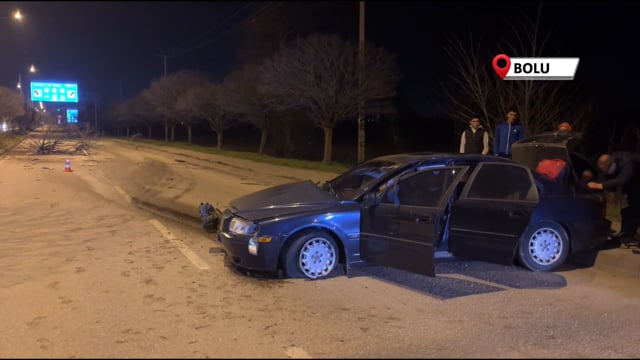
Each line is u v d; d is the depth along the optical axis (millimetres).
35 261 7348
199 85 46094
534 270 6961
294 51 24250
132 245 8359
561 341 4742
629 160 7328
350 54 23188
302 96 24094
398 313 5395
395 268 6551
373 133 44312
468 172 6734
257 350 4484
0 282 6355
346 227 6484
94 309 5449
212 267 7055
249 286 6238
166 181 18297
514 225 6441
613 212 10172
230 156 32438
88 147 42875
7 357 4320
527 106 13719
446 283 6434
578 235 7027
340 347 4559
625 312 5500
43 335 4777
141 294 5934
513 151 8250
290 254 6461
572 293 6105
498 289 6223
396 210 6160
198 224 10078
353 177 7594
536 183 6848
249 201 7055
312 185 7215
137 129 90562
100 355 4367
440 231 6508
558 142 7586
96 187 16281
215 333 4848
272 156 33750
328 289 6148
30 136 62312
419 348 4551
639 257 7070
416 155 7191
